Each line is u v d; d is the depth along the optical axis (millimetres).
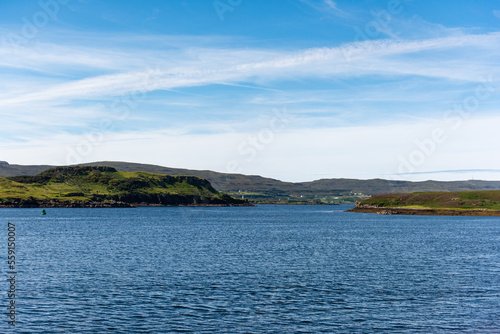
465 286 51938
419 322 38250
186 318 38531
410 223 199500
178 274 58531
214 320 38062
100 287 49938
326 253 82500
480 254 82062
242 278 55906
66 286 50375
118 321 37562
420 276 58156
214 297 45656
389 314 40438
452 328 36875
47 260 70938
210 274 58656
